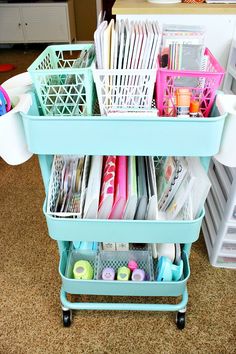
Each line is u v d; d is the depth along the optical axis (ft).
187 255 3.23
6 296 3.67
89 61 2.33
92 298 3.64
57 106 2.37
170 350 3.14
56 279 3.87
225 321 3.40
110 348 3.17
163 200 3.01
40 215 4.92
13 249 4.31
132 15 3.93
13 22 12.83
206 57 2.51
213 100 2.31
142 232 2.66
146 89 2.25
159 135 2.13
